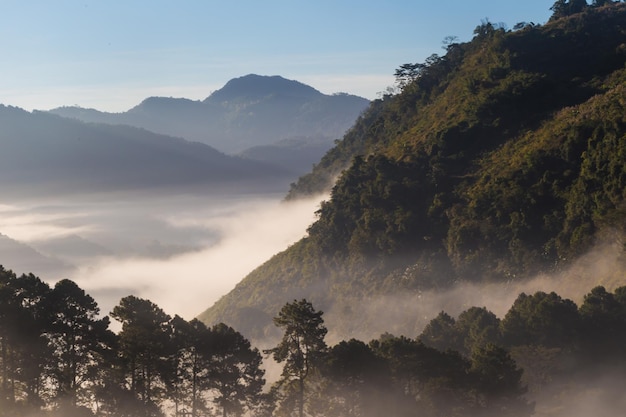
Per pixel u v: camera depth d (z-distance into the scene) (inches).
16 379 1780.3
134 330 1806.1
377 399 1829.5
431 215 4037.9
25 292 1803.6
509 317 2374.5
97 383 1861.5
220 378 1886.1
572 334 2269.9
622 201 3142.2
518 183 3668.8
